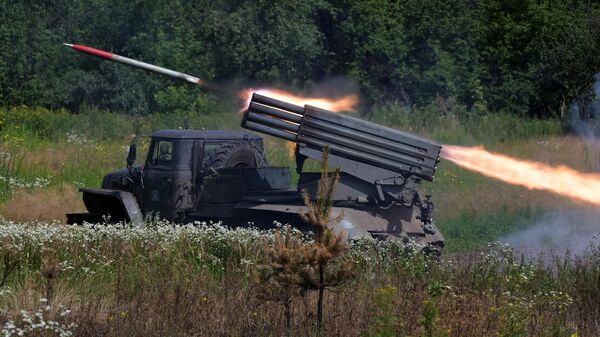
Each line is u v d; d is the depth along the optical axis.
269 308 38.59
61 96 137.25
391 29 154.12
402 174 55.53
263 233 53.06
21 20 141.75
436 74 150.88
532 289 45.91
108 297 42.09
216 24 143.38
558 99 155.62
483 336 35.66
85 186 83.56
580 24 159.62
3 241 48.09
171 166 60.47
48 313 37.12
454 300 39.06
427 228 57.03
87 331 35.78
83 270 45.75
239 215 59.16
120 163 92.62
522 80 156.38
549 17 162.12
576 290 45.12
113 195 60.56
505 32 160.75
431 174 55.28
